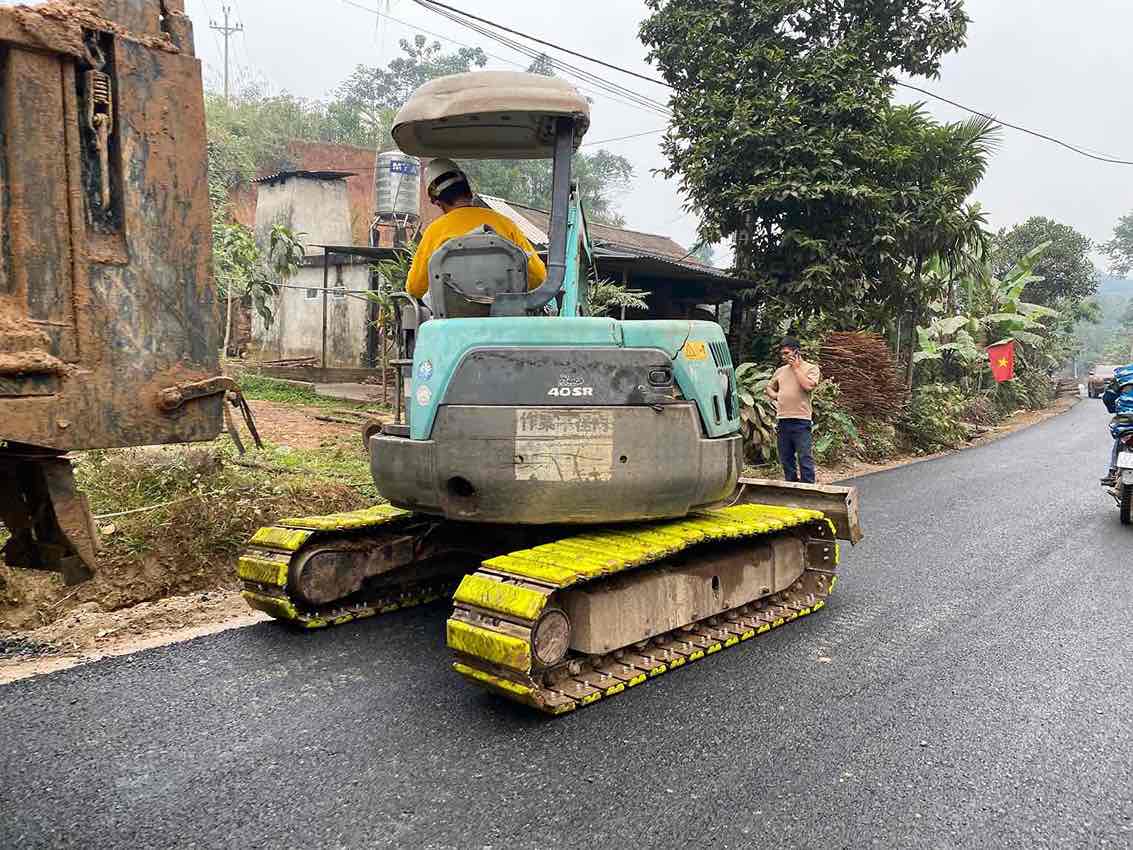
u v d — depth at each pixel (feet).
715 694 14.15
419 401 14.75
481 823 10.11
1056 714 13.53
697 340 15.71
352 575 17.25
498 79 14.85
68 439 8.74
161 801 10.46
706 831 10.04
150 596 18.62
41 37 8.30
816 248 45.68
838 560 21.31
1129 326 274.16
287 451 29.19
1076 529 27.81
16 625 16.56
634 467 14.64
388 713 13.14
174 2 9.40
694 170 47.80
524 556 13.87
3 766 11.26
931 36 50.75
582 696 13.28
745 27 49.47
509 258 15.11
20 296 8.45
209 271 9.70
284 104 114.42
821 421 43.14
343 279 62.75
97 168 8.89
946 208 47.96
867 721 13.15
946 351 77.30
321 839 9.72
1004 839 10.03
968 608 19.10
